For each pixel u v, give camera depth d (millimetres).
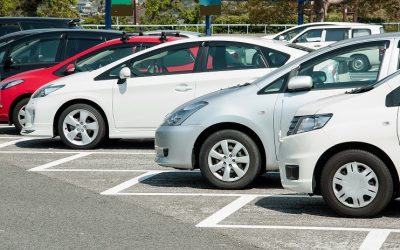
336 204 10148
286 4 52656
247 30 54375
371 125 9914
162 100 15594
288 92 11984
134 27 50625
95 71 16250
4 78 20453
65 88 16281
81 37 20469
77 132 16422
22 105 18719
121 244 9008
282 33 35812
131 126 15867
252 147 12172
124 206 11102
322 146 10078
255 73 15062
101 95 16000
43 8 61719
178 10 59875
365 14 57594
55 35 20578
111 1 33281
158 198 11688
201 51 15461
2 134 19328
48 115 16359
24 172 13953
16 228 9797
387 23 54469
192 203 11305
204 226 9867
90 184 12820
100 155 15820
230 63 15281
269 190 12273
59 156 15719
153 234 9469
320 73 11836
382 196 9992
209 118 12172
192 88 15359
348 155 10055
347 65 11688
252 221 10133
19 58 20594
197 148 12438
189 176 13555
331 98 10469
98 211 10766
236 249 8758
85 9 68312
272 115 11977
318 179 10344
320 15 50500
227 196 11812
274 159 12062
